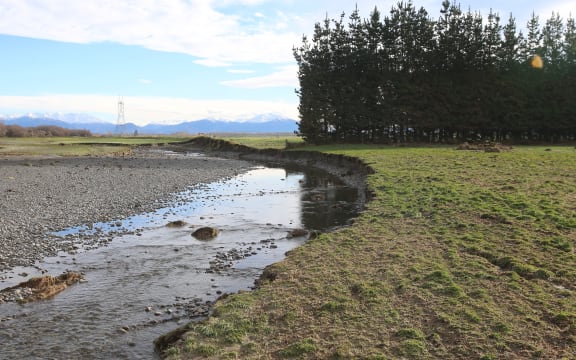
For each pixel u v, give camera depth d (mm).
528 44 84312
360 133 85125
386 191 28125
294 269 14180
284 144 98438
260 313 11055
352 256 15164
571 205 20625
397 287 12125
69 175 47094
